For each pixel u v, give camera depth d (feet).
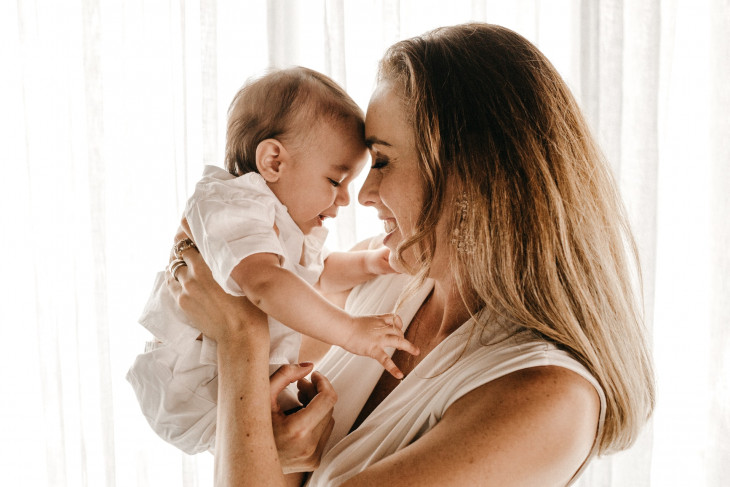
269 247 3.38
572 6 6.78
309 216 3.92
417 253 3.41
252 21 6.95
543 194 3.10
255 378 3.25
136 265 6.90
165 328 3.69
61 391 6.99
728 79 6.82
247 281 3.34
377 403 3.68
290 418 3.28
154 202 6.88
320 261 4.19
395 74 3.39
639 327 3.45
